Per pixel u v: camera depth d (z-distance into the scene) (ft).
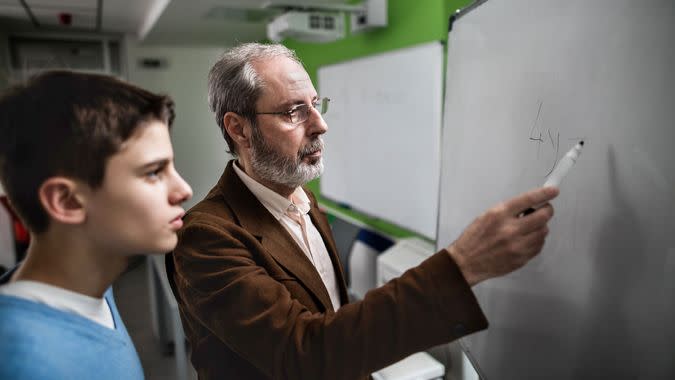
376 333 1.82
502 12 2.77
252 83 2.90
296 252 2.85
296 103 2.93
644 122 1.68
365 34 9.09
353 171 10.16
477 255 1.80
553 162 2.22
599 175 1.92
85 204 1.47
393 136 8.30
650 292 1.68
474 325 1.81
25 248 9.21
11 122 1.41
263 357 2.06
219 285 2.29
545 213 1.76
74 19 12.67
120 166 1.48
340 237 9.11
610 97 1.85
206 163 16.78
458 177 3.48
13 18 12.42
